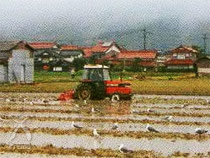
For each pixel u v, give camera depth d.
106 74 67.56
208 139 35.41
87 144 33.44
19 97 77.56
